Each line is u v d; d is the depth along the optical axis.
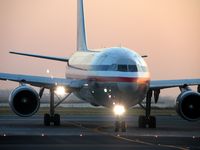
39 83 102.75
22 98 98.19
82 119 129.38
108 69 97.06
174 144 74.75
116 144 74.19
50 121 106.81
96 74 99.75
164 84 102.12
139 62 97.06
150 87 101.62
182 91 100.25
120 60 96.44
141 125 103.94
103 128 100.94
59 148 69.50
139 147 71.12
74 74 113.12
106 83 96.81
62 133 89.44
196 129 100.75
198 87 104.75
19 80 100.88
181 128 103.12
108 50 102.12
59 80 104.81
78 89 106.94
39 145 72.38
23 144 73.31
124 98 95.19
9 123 112.69
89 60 106.12
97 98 101.44
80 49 129.12
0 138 80.56
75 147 70.62
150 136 85.38
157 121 125.38
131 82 93.81
